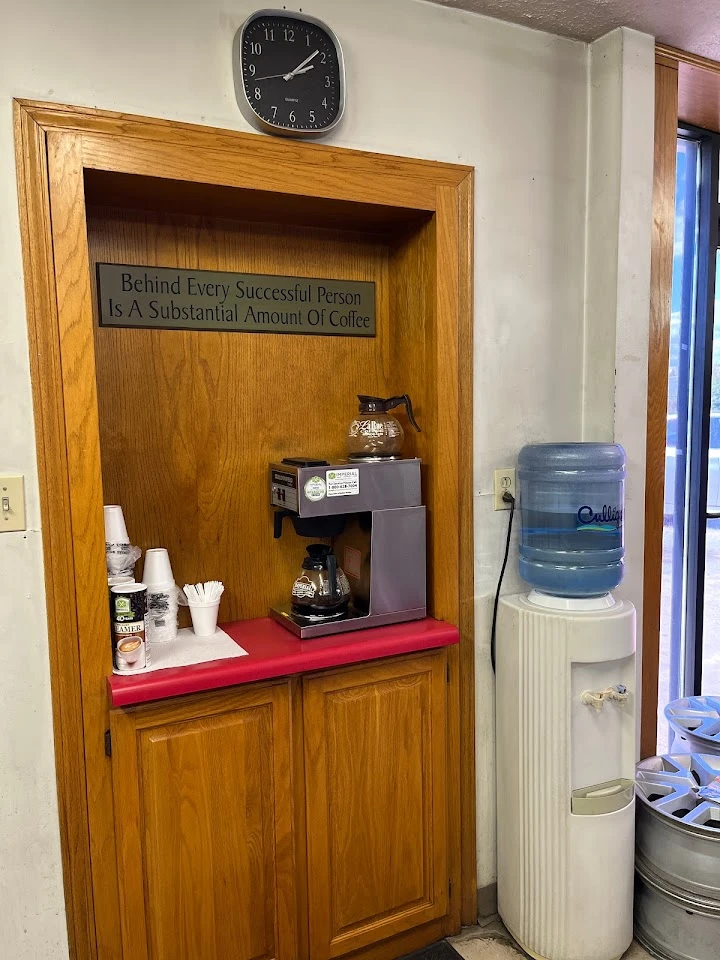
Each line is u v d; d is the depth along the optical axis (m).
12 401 1.35
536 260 1.92
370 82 1.65
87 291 1.38
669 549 2.59
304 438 1.86
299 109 1.54
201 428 1.74
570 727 1.73
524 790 1.83
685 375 2.53
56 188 1.34
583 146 1.97
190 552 1.75
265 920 1.63
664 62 1.96
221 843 1.56
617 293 1.92
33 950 1.45
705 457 2.53
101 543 1.43
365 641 1.66
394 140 1.69
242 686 1.54
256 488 1.82
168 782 1.49
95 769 1.45
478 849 1.99
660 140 1.99
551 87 1.90
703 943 1.78
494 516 1.93
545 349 1.96
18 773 1.42
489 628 1.95
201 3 1.46
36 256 1.34
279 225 1.79
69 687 1.42
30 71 1.33
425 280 1.79
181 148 1.44
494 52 1.81
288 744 1.60
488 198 1.83
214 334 1.73
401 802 1.79
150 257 1.65
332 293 1.86
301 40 1.54
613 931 1.78
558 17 1.80
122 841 1.46
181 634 1.70
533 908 1.82
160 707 1.47
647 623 2.16
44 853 1.44
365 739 1.72
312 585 1.74
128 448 1.66
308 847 1.67
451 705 1.87
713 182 2.44
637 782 1.98
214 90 1.48
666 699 2.64
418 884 1.83
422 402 1.84
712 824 1.85
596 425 2.01
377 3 1.64
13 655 1.39
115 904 1.49
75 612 1.42
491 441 1.90
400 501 1.75
